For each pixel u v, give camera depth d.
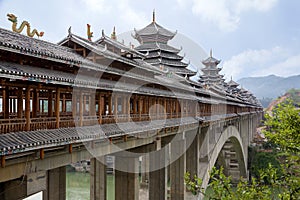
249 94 112.44
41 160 12.53
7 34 13.32
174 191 31.70
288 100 17.98
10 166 11.18
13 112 17.30
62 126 13.73
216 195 12.09
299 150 13.72
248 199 11.80
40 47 14.20
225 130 48.44
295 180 12.58
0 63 11.41
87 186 50.97
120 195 21.36
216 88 52.50
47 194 18.14
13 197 12.43
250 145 78.38
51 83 12.53
